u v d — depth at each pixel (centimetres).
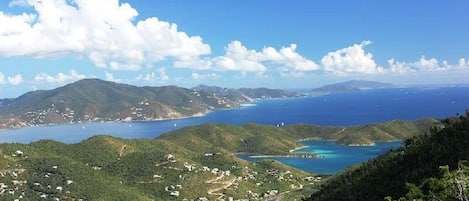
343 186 11375
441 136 10081
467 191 4656
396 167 10050
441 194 4897
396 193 8719
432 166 8781
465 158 8275
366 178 10681
